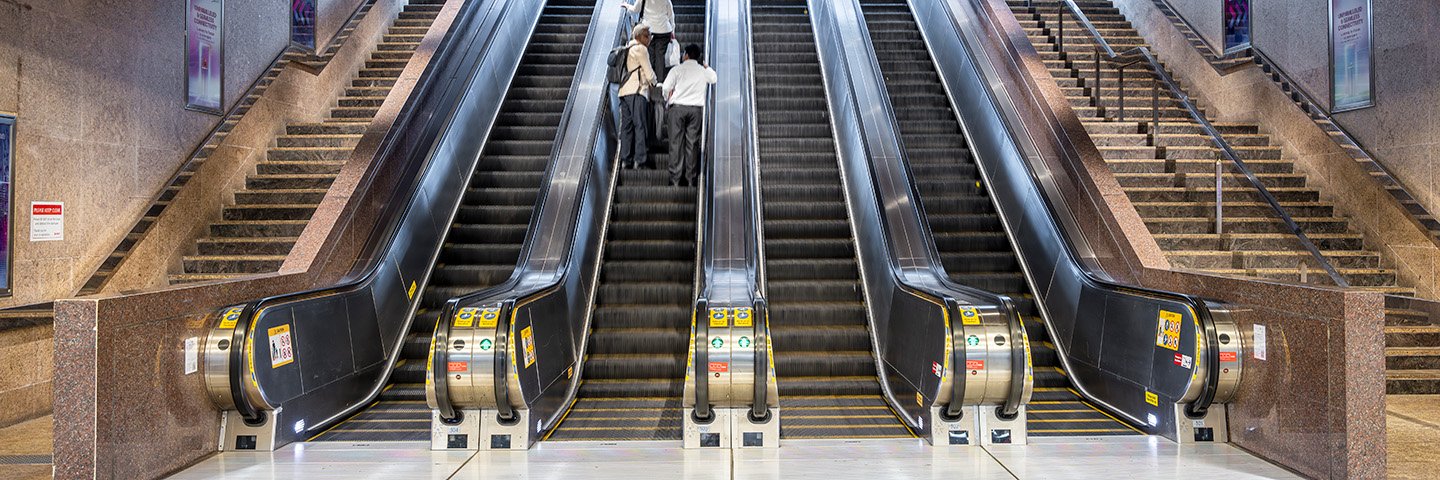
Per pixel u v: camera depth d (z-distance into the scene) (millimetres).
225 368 3934
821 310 6203
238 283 4262
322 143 8117
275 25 8445
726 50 9641
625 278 6676
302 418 4398
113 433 3299
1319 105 7688
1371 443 3326
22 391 5031
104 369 3250
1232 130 8664
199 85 7012
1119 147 7996
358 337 5129
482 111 8133
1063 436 4410
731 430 4227
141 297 3479
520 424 4199
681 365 5672
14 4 5074
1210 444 4188
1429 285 6395
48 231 5355
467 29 8305
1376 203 6934
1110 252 5641
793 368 5703
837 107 8492
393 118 6430
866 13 11117
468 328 4148
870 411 5043
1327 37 7691
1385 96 6945
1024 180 6668
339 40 9406
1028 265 6527
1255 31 8898
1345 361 3346
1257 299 3984
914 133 8469
